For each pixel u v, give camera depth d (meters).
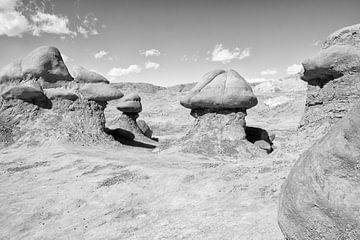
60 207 14.96
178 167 19.34
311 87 21.19
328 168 4.68
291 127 58.81
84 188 17.03
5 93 33.72
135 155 26.59
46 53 36.28
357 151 4.39
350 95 18.14
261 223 9.66
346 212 4.30
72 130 32.41
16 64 37.19
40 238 12.07
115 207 13.95
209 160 23.94
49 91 34.75
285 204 5.34
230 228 9.80
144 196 14.55
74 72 37.69
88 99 35.62
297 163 5.66
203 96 28.11
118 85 116.19
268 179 13.58
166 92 112.50
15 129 31.97
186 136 29.97
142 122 48.72
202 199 12.91
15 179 19.91
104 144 32.59
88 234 11.75
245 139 27.97
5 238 12.45
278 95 100.25
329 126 18.72
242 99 27.53
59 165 22.59
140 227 11.49
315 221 4.71
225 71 30.88
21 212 14.62
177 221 11.23
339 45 19.14
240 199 12.10
